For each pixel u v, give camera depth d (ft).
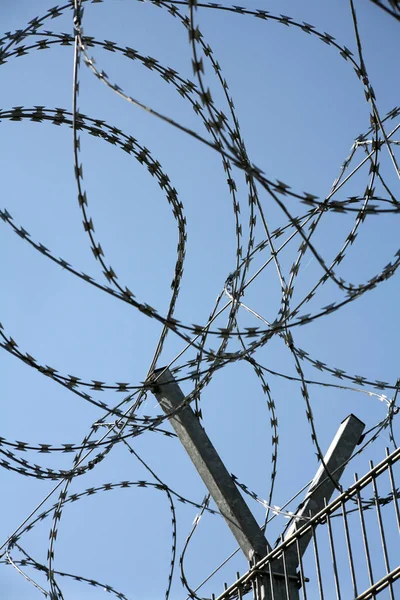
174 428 24.80
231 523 23.88
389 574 19.30
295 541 22.66
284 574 22.81
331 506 21.40
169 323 18.07
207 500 25.46
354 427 24.56
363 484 20.89
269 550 23.43
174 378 24.94
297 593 22.85
